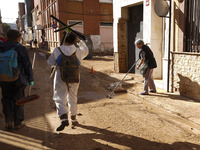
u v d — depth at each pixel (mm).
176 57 5883
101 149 3064
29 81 3486
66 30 3668
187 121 4156
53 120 4184
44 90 6754
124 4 9000
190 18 5484
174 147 3125
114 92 6613
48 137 3428
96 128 3830
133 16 9273
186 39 5672
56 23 22969
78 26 22453
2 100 3559
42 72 10695
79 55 3607
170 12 5902
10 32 3461
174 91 6148
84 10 22500
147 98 5633
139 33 8961
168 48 6000
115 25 9820
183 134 3586
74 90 3650
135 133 3621
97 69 11680
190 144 3225
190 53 5301
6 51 3275
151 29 7328
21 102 3082
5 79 3268
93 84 7859
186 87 5613
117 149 3066
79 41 3721
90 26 23031
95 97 6039
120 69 10016
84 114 4590
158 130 3752
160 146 3158
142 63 5945
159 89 6676
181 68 5727
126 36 9844
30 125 3896
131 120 4238
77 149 3066
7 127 3604
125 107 5105
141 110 4891
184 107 4816
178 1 5742
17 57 3361
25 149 3020
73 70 3400
